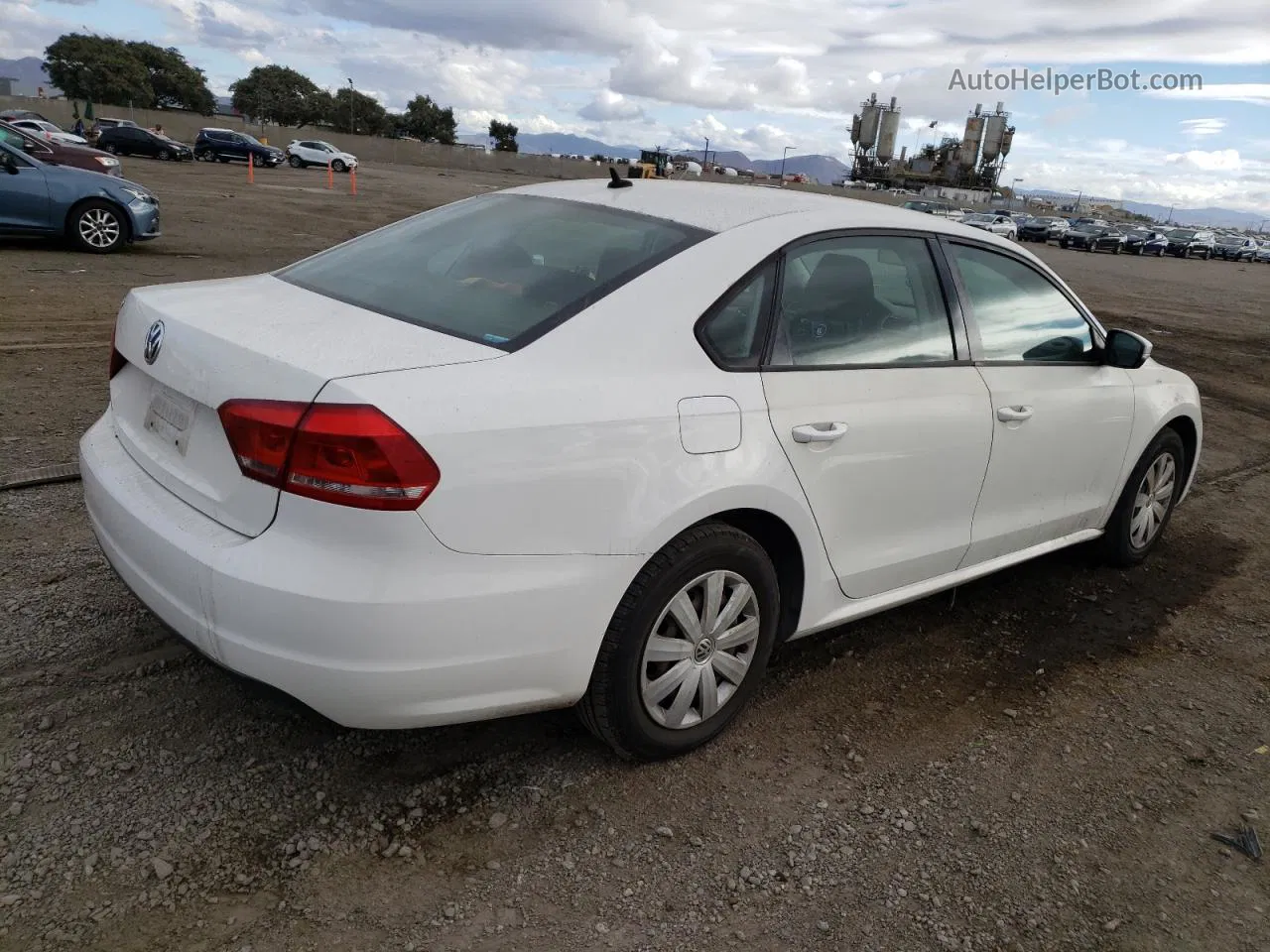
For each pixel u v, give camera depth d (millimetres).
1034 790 2854
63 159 15227
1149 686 3551
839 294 3016
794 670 3443
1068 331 3936
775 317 2809
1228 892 2496
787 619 3029
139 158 41844
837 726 3107
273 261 12281
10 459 4633
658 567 2525
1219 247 61031
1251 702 3490
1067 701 3395
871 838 2580
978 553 3627
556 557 2301
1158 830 2725
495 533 2203
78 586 3488
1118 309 17500
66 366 6441
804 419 2783
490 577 2213
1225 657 3832
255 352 2264
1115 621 4094
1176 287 26125
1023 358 3676
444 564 2154
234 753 2668
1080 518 4137
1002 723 3215
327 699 2182
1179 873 2557
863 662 3549
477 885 2293
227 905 2156
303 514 2125
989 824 2678
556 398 2301
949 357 3340
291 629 2127
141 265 11000
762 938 2211
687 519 2502
